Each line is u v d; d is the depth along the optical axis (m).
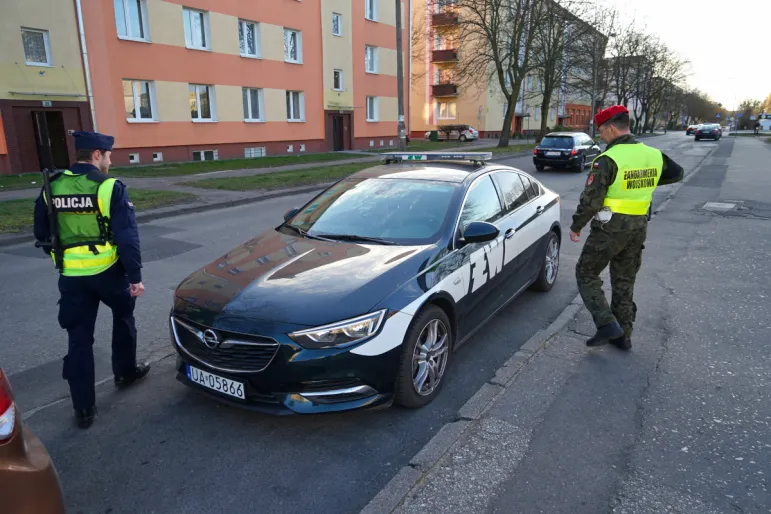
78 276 3.15
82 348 3.21
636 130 68.00
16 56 15.94
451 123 46.94
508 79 47.41
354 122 30.16
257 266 3.57
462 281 3.76
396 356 3.15
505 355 4.23
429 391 3.49
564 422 3.19
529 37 31.44
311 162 21.72
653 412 3.31
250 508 2.56
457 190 4.22
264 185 14.37
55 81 16.94
